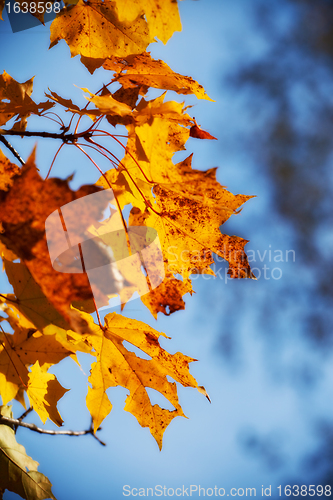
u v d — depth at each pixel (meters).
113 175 0.95
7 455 0.99
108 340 0.96
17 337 0.96
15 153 0.95
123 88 0.98
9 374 0.96
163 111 0.93
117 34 0.96
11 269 0.91
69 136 0.94
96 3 0.95
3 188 0.86
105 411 0.97
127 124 0.93
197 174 0.94
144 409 0.97
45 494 0.99
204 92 0.96
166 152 0.94
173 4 0.94
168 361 0.96
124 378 0.97
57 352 0.96
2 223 0.86
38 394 0.98
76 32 0.96
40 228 0.86
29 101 0.96
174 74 0.96
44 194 0.87
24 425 1.07
